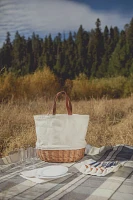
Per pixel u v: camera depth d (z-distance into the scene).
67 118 1.25
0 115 2.93
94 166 1.20
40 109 3.11
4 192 0.95
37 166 1.25
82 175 1.12
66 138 1.27
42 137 1.28
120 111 3.05
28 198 0.90
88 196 0.92
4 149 2.59
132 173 1.15
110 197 0.91
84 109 3.10
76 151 1.29
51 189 0.98
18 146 2.44
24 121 2.92
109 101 3.14
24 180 1.06
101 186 1.00
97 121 3.03
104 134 2.84
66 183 1.03
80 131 1.29
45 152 1.29
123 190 0.97
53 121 1.25
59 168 1.17
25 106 3.11
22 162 1.33
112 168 1.16
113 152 1.52
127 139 2.68
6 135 2.72
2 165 1.28
